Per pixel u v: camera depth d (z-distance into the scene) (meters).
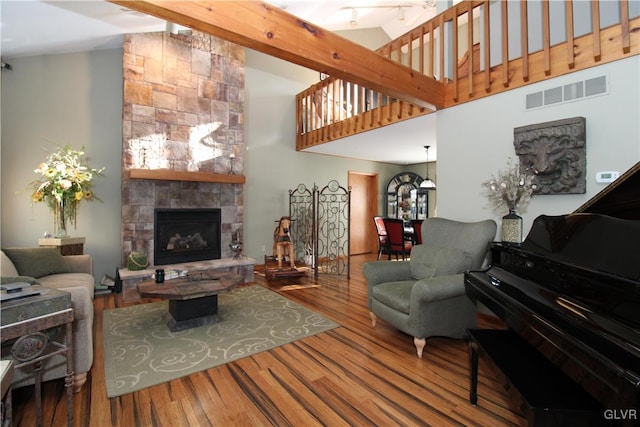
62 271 3.11
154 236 4.16
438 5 4.27
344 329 2.82
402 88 2.88
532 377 1.33
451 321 2.42
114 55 4.18
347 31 6.78
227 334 2.69
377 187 7.54
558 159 2.47
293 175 6.07
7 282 1.88
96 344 2.49
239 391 1.88
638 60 2.16
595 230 1.53
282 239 4.85
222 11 1.74
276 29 1.96
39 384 1.51
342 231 6.89
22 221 3.68
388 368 2.15
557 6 3.19
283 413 1.68
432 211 7.46
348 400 1.80
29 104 3.73
